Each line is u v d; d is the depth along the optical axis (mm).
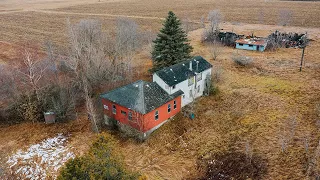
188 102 42469
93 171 18422
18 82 43125
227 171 29453
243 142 33375
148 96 36031
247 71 53844
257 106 40969
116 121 37812
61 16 114562
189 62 43031
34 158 32938
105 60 47438
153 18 106938
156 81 38781
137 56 62094
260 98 43219
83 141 35750
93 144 21516
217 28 80875
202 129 36906
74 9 132125
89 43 46812
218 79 50031
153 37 65812
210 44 67875
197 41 75688
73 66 45969
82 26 51000
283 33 75500
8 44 74688
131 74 50656
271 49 65750
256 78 50500
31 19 109375
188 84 40969
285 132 34250
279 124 36031
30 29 92062
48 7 139875
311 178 26828
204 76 44281
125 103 35656
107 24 95938
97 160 19078
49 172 30766
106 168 18641
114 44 52938
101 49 47594
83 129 38438
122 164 20344
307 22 92812
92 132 37594
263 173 28281
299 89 45281
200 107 41812
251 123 36812
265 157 30406
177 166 30812
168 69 39844
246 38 72438
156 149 33656
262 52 64688
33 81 42188
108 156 19906
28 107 39750
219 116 39344
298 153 30281
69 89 42500
